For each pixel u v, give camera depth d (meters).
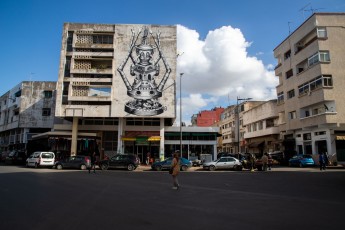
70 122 42.66
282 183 16.02
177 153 13.84
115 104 37.31
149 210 8.12
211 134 41.06
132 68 38.03
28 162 30.86
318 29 34.47
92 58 37.97
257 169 29.12
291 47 40.50
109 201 9.53
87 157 29.47
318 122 33.47
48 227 6.19
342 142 32.75
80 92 37.22
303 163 33.34
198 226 6.38
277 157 40.31
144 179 18.38
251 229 6.17
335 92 32.75
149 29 38.94
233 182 16.72
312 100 34.78
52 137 35.00
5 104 60.69
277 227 6.35
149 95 37.75
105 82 37.72
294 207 8.73
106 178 18.56
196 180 18.02
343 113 32.31
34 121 49.97
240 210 8.23
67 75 37.69
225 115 75.31
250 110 57.78
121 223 6.59
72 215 7.34
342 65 33.47
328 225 6.54
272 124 49.59
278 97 45.00
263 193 11.91
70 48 38.31
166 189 13.15
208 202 9.60
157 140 38.69
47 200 9.50
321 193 11.88
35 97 50.78
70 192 11.47
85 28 38.47
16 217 7.08
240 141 64.19
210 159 38.22
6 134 59.81
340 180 17.52
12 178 16.97
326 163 29.81
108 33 38.62
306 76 36.28
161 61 38.44
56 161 31.38
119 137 38.06
